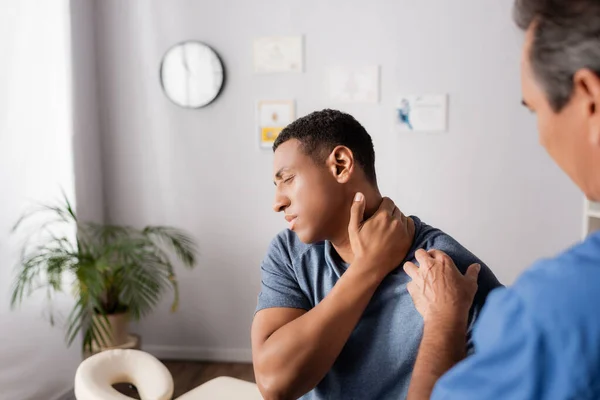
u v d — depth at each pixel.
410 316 0.90
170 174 3.47
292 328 0.89
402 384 0.90
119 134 3.48
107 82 3.46
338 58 3.28
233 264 3.47
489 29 3.17
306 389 0.89
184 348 3.56
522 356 0.47
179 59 3.38
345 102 3.29
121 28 3.42
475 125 3.23
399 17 3.22
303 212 0.91
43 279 2.79
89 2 3.38
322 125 0.91
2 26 2.52
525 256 3.28
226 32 3.34
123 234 3.49
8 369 2.52
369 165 0.95
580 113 0.50
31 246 2.77
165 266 3.50
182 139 3.44
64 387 2.90
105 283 2.96
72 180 3.08
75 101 3.17
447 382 0.53
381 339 0.91
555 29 0.50
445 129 3.25
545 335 0.46
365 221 0.92
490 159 3.24
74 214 3.03
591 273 0.45
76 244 3.00
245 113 3.37
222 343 3.53
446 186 3.29
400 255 0.91
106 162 3.51
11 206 2.59
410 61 3.24
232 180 3.43
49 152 2.89
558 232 3.25
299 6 3.28
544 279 0.47
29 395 2.63
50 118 2.90
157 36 3.40
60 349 2.88
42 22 2.83
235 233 3.46
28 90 2.71
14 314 2.58
